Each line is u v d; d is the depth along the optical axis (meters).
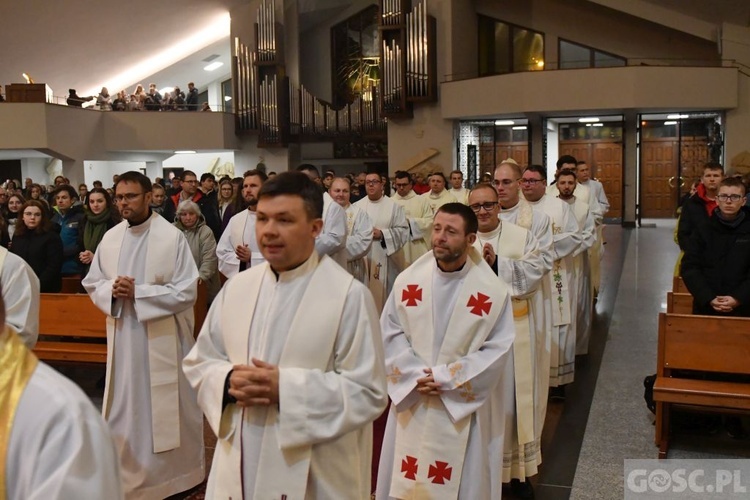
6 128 16.89
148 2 17.11
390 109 17.70
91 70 19.67
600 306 8.39
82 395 1.17
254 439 2.06
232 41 19.64
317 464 2.08
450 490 2.93
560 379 5.29
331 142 20.52
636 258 11.92
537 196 5.58
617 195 18.52
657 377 4.34
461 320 2.95
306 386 1.98
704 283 4.35
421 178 15.54
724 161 15.88
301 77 21.27
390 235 7.01
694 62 17.73
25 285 3.31
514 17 18.94
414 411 3.02
